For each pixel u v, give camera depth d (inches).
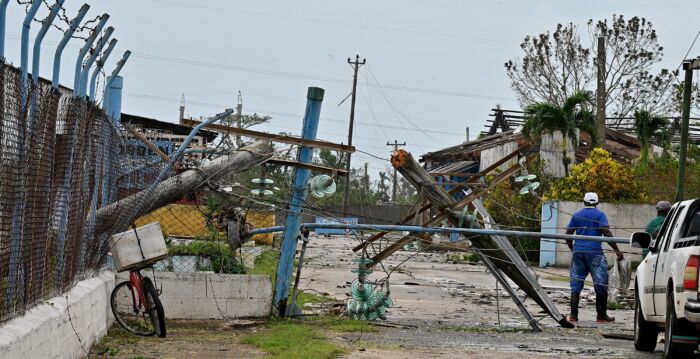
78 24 547.2
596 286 1016.9
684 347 650.8
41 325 499.2
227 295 882.8
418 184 940.0
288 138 906.7
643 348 761.6
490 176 2357.3
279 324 857.5
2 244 452.4
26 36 478.3
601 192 2135.8
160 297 861.8
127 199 806.5
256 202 909.8
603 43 2514.8
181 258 1051.9
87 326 641.0
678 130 2844.5
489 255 948.0
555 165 2393.0
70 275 625.0
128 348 665.6
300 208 919.7
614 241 926.4
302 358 620.4
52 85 548.1
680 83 2908.5
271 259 1636.3
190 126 889.5
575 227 1015.6
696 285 609.3
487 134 3563.0
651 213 2063.2
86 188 677.9
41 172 528.1
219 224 952.9
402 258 2268.7
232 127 889.5
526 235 903.1
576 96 2287.2
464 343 776.9
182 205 1294.3
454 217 946.7
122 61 741.9
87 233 706.8
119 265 722.2
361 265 953.5
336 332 821.2
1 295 454.3
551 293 1400.1
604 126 2484.0
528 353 716.7
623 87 3307.1
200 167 879.7
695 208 684.1
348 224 913.5
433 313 1064.8
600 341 831.1
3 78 434.9
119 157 820.0
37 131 512.1
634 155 2603.3
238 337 749.9
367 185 4522.6
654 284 716.0
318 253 2271.2
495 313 1087.0
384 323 922.1
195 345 692.1
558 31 3351.4
